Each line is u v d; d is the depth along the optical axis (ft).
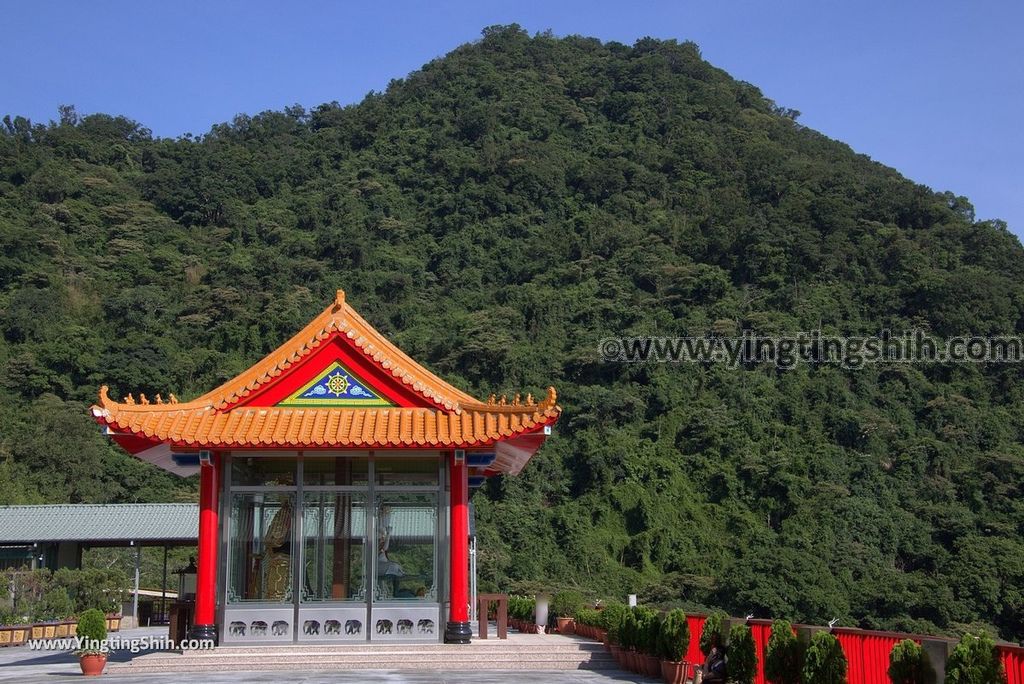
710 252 446.60
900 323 388.98
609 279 433.48
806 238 429.38
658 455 355.15
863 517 313.73
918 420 361.10
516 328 411.54
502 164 523.29
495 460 83.66
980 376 372.38
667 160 537.65
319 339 74.64
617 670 70.54
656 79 618.85
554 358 389.19
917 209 447.01
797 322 395.75
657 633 65.77
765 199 490.08
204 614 71.26
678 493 340.39
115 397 350.43
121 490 295.48
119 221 472.03
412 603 73.26
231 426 72.08
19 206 463.42
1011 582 263.08
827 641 47.93
